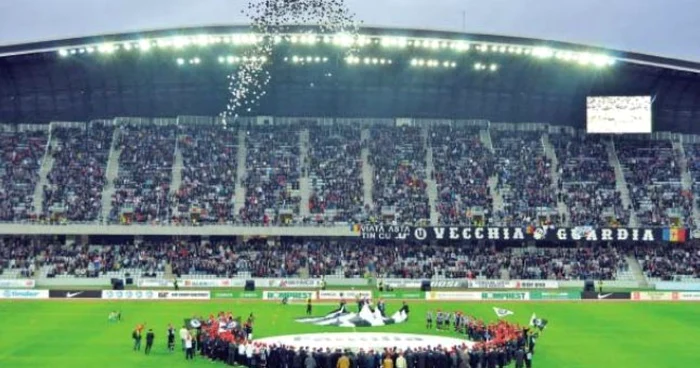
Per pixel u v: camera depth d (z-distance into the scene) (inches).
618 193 4621.1
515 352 2116.1
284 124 5088.6
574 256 4303.6
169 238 4352.9
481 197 4542.3
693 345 2554.1
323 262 4163.4
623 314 3280.0
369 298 3604.8
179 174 4613.7
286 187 4562.0
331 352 2011.6
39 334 2662.4
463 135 5049.2
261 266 4097.0
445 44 4372.5
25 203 4347.9
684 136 5108.3
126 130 4943.4
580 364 2217.0
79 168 4611.2
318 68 4768.7
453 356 1985.7
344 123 5132.9
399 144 4928.6
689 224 4402.1
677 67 4554.6
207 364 2142.0
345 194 4527.6
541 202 4534.9
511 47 4409.5
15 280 3937.0
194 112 5032.0
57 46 4338.1
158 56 4579.2
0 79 4724.4
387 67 4785.9
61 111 4950.8
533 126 5182.1
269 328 2780.5
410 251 4276.6
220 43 4372.5
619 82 4874.5
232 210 4392.2
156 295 3666.3
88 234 4222.4
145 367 2110.0
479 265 4178.2
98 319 3014.3
